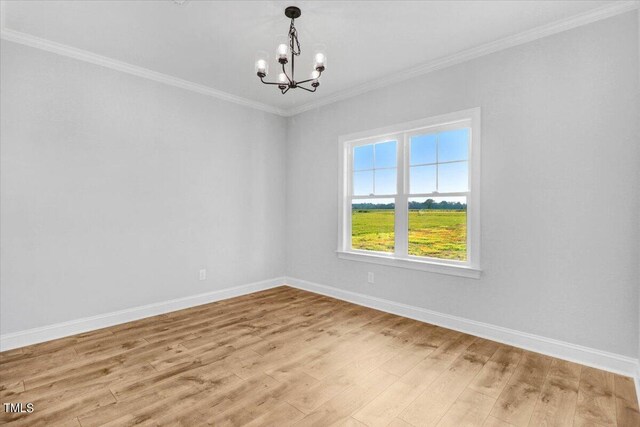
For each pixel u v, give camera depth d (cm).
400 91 341
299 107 446
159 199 346
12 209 261
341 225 400
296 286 459
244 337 284
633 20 219
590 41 233
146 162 336
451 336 287
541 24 248
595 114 232
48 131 276
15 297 262
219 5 228
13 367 228
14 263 261
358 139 383
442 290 311
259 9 233
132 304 327
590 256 234
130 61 314
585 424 172
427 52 294
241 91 393
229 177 408
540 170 254
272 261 459
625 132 221
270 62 318
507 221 270
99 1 221
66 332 285
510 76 269
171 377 216
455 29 257
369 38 271
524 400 193
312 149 436
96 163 303
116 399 191
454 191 310
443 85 309
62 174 284
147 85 336
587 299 236
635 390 202
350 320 327
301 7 230
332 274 412
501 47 272
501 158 273
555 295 248
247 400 191
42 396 193
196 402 189
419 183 336
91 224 300
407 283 337
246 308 365
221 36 270
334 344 270
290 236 470
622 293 223
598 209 231
